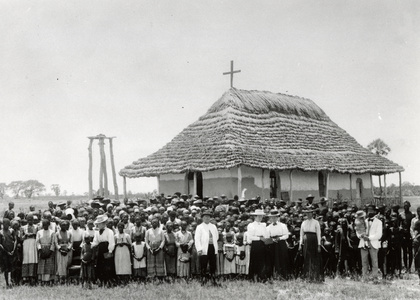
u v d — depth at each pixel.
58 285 13.26
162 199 18.89
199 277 13.84
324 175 31.69
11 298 11.51
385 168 34.03
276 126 30.81
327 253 14.78
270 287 12.88
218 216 15.67
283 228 14.00
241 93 31.53
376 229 14.16
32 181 103.00
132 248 13.66
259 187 27.14
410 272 15.71
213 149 26.41
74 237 13.84
